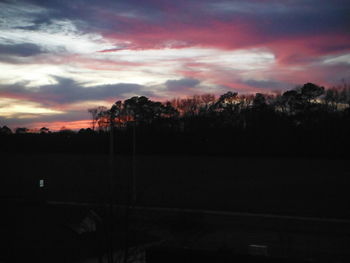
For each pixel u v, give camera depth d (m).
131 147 82.62
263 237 27.58
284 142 74.44
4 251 20.36
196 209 37.94
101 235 16.97
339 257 21.36
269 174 59.31
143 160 73.31
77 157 78.31
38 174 62.12
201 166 66.56
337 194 45.41
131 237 18.62
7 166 70.25
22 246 20.83
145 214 34.59
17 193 48.50
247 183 53.50
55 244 20.84
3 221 24.56
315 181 53.34
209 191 48.19
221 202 41.84
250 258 18.91
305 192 47.03
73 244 20.83
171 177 58.34
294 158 72.25
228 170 62.81
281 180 54.72
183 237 26.61
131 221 19.17
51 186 52.75
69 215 24.25
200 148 78.75
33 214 25.31
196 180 55.78
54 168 67.25
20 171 65.38
